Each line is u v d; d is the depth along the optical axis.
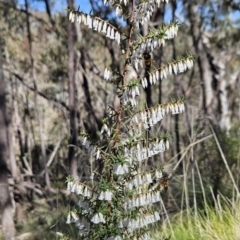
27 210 9.72
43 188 10.94
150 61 2.16
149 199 2.17
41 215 8.44
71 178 2.19
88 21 2.16
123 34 2.20
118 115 2.18
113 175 2.17
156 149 2.12
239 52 17.56
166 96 16.47
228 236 4.24
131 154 2.14
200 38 15.09
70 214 2.19
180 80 16.12
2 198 7.55
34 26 15.40
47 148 14.98
